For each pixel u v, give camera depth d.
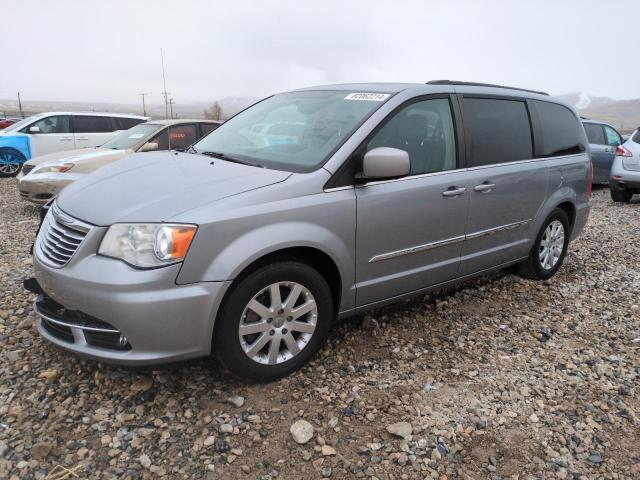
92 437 2.57
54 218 3.07
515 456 2.63
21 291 4.28
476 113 4.14
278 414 2.84
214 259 2.71
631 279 5.46
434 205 3.68
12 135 12.60
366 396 3.05
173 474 2.38
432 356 3.59
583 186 5.38
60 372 3.08
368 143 3.34
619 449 2.73
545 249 5.10
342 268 3.24
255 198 2.87
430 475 2.47
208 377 3.12
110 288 2.58
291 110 3.96
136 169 3.44
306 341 3.20
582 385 3.32
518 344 3.85
